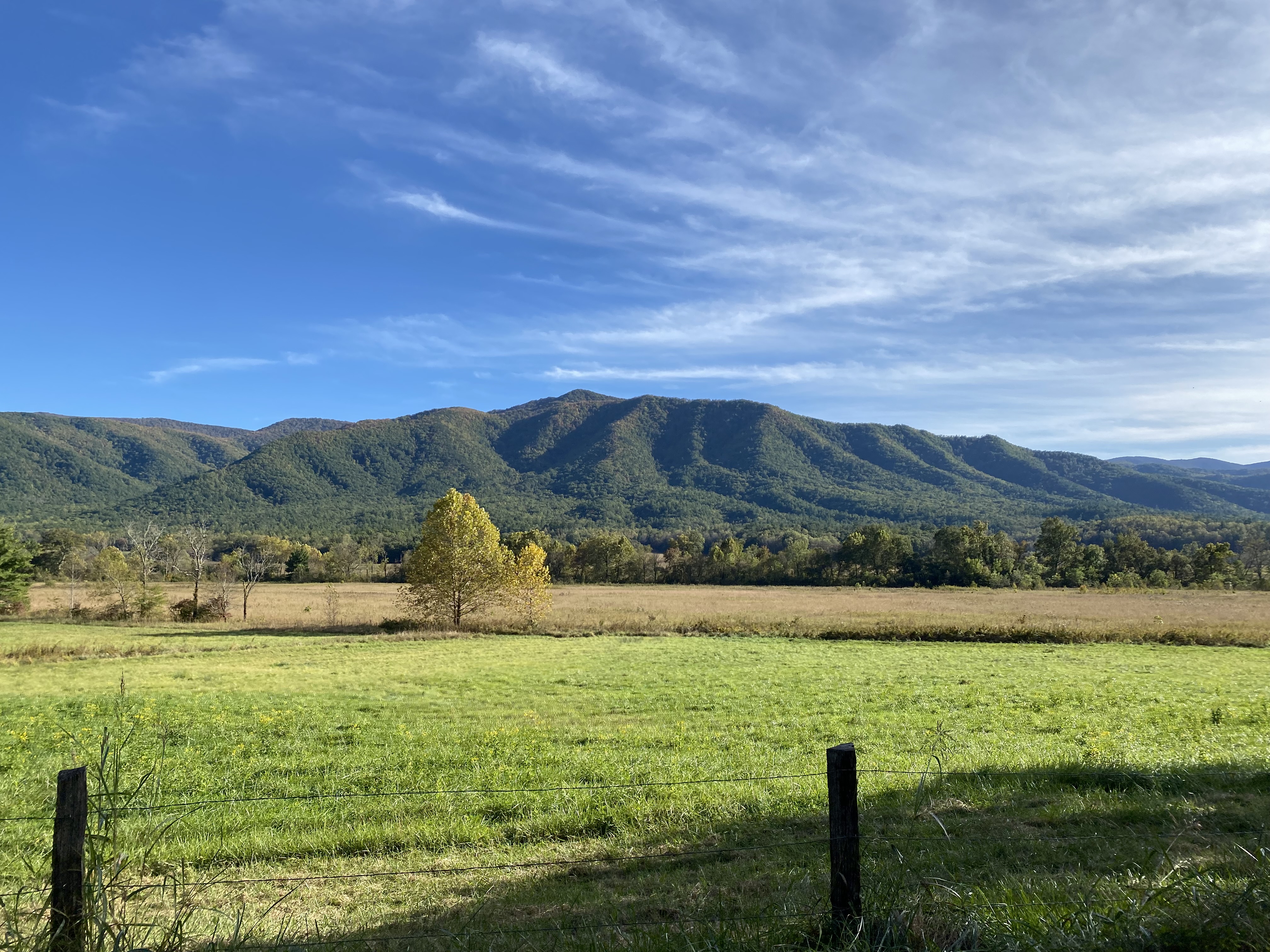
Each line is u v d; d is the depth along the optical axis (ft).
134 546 214.69
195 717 58.08
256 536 632.38
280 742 49.14
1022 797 32.60
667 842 27.94
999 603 231.50
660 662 103.19
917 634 137.39
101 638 138.92
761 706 66.13
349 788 37.24
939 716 60.59
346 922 20.74
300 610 208.03
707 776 39.04
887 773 37.60
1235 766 38.11
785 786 35.81
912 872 22.67
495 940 18.69
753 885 22.48
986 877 22.26
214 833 29.35
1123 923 16.26
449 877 24.67
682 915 19.51
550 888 23.26
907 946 15.70
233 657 112.47
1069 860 23.93
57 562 327.88
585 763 42.19
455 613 159.74
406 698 70.95
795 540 507.71
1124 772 36.35
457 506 158.51
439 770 41.01
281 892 23.54
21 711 62.03
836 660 107.45
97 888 15.30
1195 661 106.11
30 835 29.01
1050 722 57.31
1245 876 18.72
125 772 37.14
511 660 106.01
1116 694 72.90
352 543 512.22
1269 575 359.66
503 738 50.03
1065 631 135.13
